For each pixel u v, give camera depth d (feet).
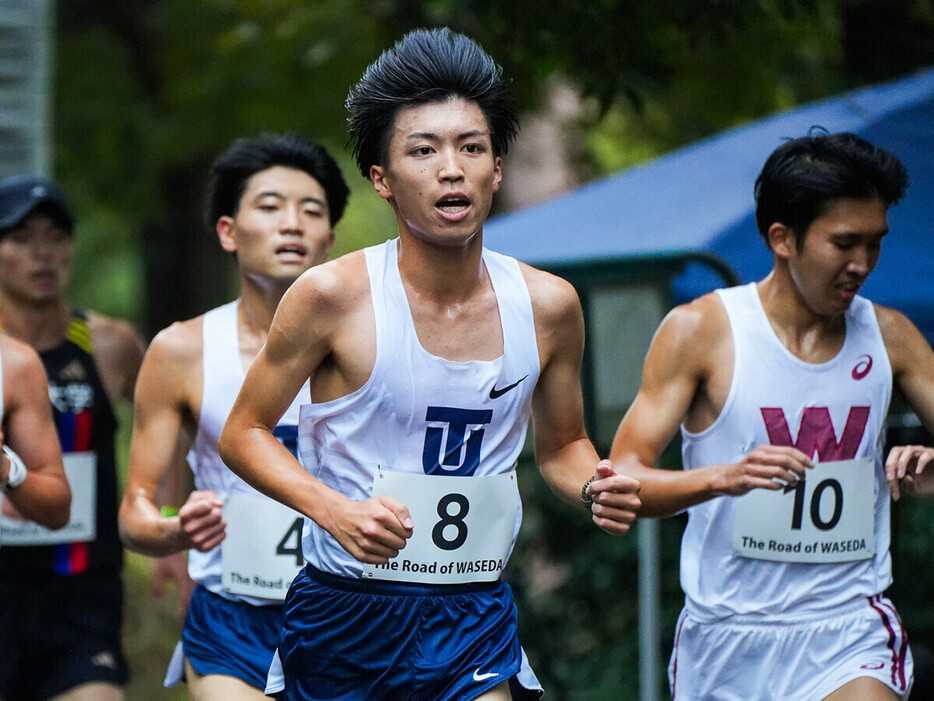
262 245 47.47
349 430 34.86
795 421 41.47
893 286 64.54
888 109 68.44
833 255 39.91
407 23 102.78
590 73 61.98
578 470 37.42
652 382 41.86
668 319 42.06
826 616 41.65
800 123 73.92
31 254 55.42
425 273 34.22
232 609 46.06
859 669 40.96
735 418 41.55
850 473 41.63
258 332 47.47
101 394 56.54
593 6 60.08
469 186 32.83
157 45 136.98
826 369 41.50
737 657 42.06
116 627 55.36
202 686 45.44
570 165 128.47
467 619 35.73
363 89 33.81
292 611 36.68
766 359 41.47
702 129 118.62
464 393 34.53
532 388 35.50
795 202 40.09
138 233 155.63
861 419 41.73
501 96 33.78
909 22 77.92
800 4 62.44
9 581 53.52
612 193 78.18
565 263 60.13
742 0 59.77
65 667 53.57
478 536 35.37
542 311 35.22
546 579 98.43
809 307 41.14
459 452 34.96
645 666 58.54
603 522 34.91
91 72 137.90
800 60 97.96
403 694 35.58
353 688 36.06
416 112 32.96
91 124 136.67
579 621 91.66
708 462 42.29
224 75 125.29
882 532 42.93
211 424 46.42
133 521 45.27
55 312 56.54
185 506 40.29
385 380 34.22
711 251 64.59
